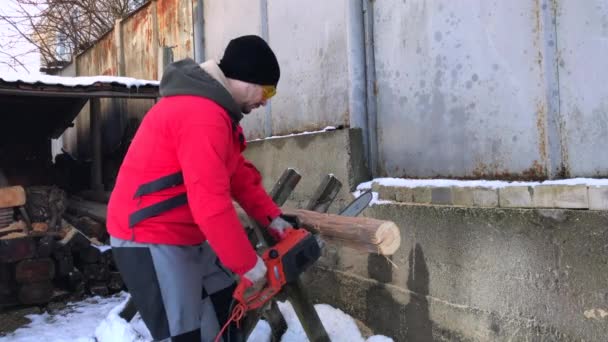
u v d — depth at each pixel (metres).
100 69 9.99
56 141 11.66
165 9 6.91
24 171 7.55
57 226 4.97
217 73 1.97
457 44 2.87
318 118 3.94
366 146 3.49
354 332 3.24
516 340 2.40
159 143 1.88
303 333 3.14
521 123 2.57
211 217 1.73
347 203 3.40
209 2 5.61
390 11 3.32
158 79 7.24
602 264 2.07
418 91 3.14
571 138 2.37
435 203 2.84
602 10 2.21
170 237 1.95
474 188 2.62
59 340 3.75
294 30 4.17
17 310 4.47
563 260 2.21
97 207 6.04
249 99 2.09
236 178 2.25
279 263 2.03
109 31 9.18
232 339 2.19
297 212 2.80
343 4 3.62
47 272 4.57
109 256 4.95
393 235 2.21
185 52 6.35
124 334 3.21
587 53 2.28
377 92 3.46
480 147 2.78
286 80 4.30
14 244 4.41
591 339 2.12
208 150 1.76
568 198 2.21
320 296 3.68
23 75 5.04
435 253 2.79
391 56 3.33
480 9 2.73
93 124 7.04
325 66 3.84
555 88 2.42
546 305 2.28
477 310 2.57
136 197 1.92
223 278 2.18
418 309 2.90
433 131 3.05
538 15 2.46
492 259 2.50
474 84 2.79
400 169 3.30
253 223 2.41
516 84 2.58
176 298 1.92
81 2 12.67
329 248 3.53
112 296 4.89
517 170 2.60
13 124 7.45
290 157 3.92
